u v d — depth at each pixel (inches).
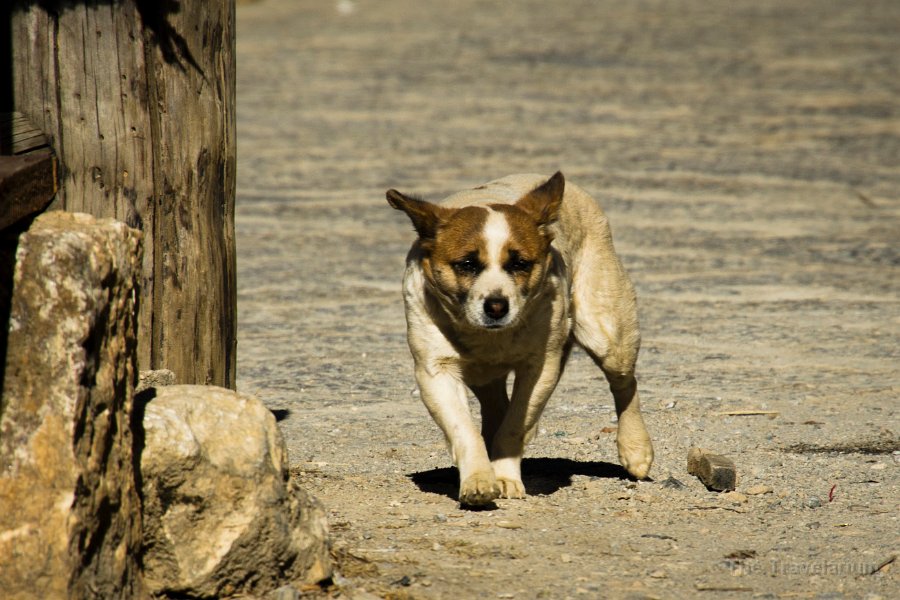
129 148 354.0
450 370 408.8
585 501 404.5
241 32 2247.8
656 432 514.6
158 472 274.7
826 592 312.5
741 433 510.9
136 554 269.7
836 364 646.5
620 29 2202.3
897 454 473.4
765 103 1610.5
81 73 343.3
